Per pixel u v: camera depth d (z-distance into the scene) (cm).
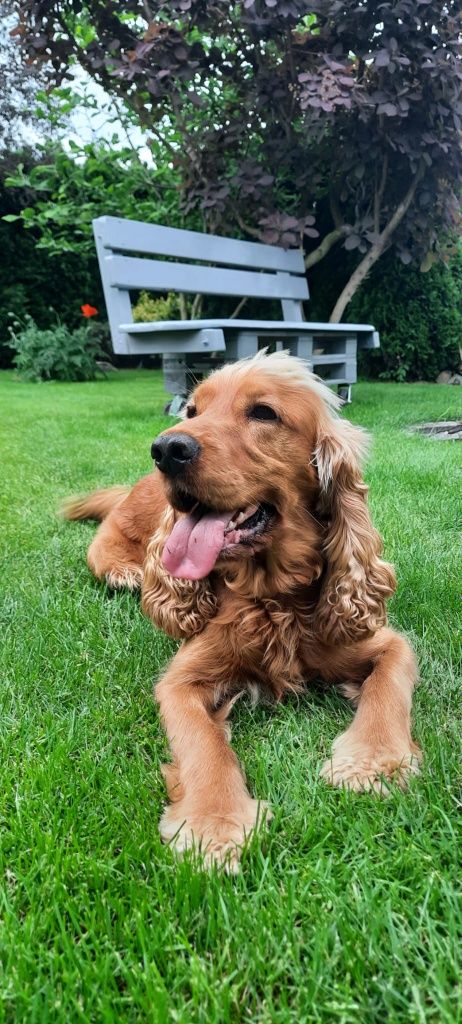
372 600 54
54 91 246
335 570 54
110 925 30
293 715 50
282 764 44
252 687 55
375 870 33
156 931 29
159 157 252
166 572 58
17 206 364
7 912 31
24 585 76
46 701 52
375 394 226
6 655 59
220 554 50
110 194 267
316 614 55
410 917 30
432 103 187
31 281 373
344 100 172
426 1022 25
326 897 31
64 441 153
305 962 28
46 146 331
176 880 32
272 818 38
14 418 190
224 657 54
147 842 35
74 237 350
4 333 376
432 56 178
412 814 37
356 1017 26
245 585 54
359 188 229
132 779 42
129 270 161
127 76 183
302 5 179
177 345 148
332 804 39
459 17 180
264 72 193
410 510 97
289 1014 26
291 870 34
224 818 37
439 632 62
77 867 34
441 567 76
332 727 49
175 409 177
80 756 44
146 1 185
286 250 215
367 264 225
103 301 395
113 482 119
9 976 28
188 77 187
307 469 55
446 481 110
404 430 161
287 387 56
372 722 45
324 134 200
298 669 55
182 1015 25
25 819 38
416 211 216
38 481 120
